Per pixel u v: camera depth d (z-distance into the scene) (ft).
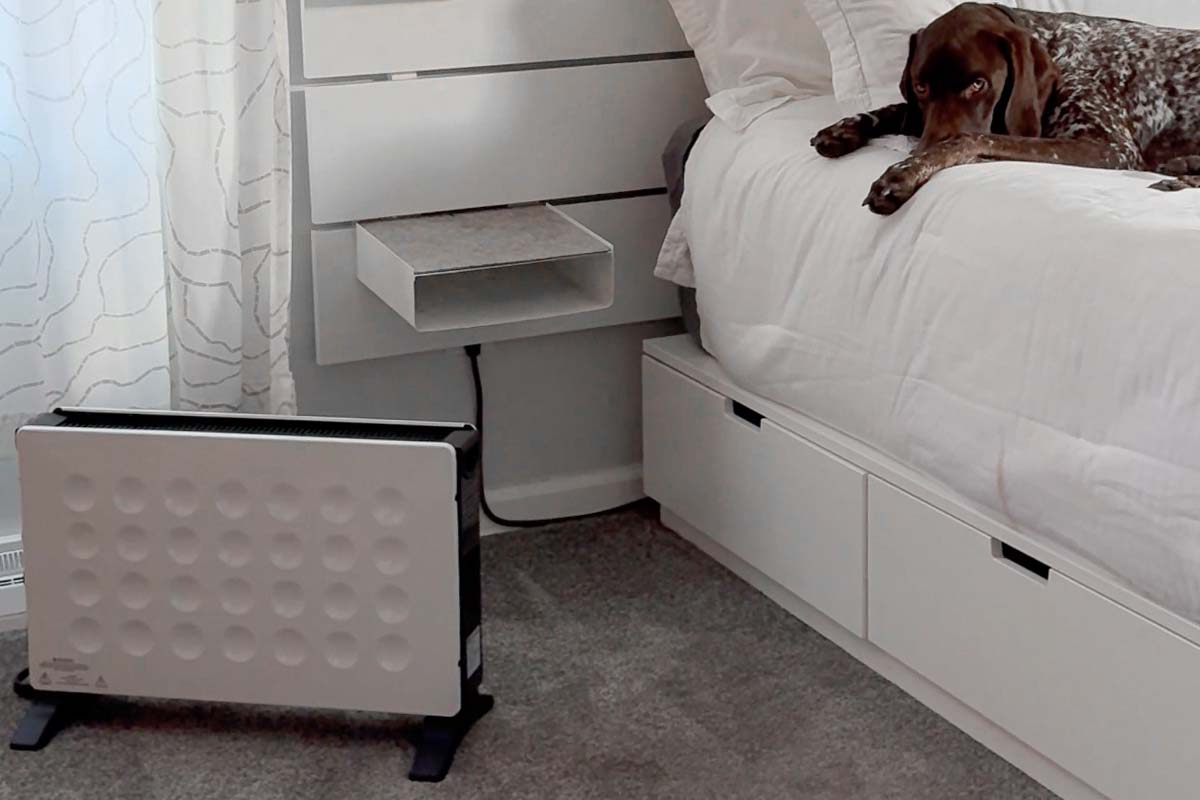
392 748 6.35
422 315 7.32
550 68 8.05
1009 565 5.84
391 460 5.96
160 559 6.27
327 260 7.82
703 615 7.54
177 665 6.40
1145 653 5.24
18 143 6.80
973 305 5.75
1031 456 5.48
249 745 6.38
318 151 7.63
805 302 6.75
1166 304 4.98
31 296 7.01
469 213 8.05
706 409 7.83
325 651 6.26
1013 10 6.76
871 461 6.51
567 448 8.87
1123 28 6.74
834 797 5.98
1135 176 6.07
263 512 6.13
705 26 7.84
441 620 6.10
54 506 6.27
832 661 7.06
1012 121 6.41
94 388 7.30
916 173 6.10
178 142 7.04
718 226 7.36
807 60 7.72
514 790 6.05
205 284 7.27
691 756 6.28
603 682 6.89
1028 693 5.86
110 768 6.23
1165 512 4.92
